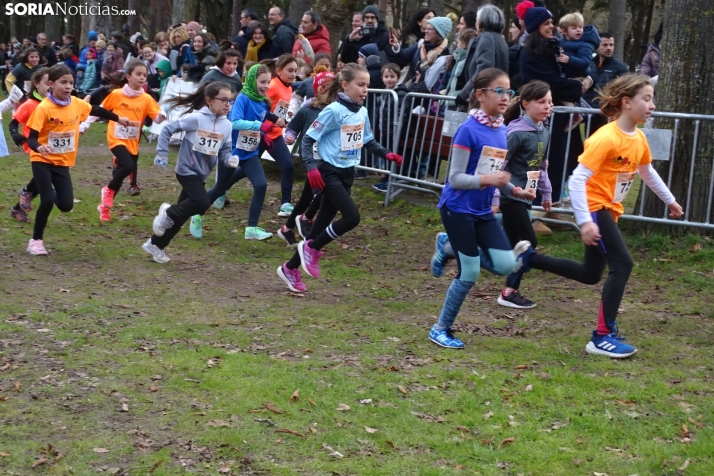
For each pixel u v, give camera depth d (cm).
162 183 1057
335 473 333
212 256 723
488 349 488
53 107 662
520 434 369
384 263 713
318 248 600
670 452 349
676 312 566
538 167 562
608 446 359
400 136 894
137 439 355
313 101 768
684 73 707
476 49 757
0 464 331
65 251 708
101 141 1488
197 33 1428
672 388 422
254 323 530
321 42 1154
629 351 471
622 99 451
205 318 538
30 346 466
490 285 641
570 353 482
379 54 1021
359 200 930
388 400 404
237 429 368
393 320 548
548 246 724
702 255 669
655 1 2992
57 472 327
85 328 503
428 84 915
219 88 651
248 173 782
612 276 469
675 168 710
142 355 458
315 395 407
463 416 387
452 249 488
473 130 464
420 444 359
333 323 536
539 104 539
